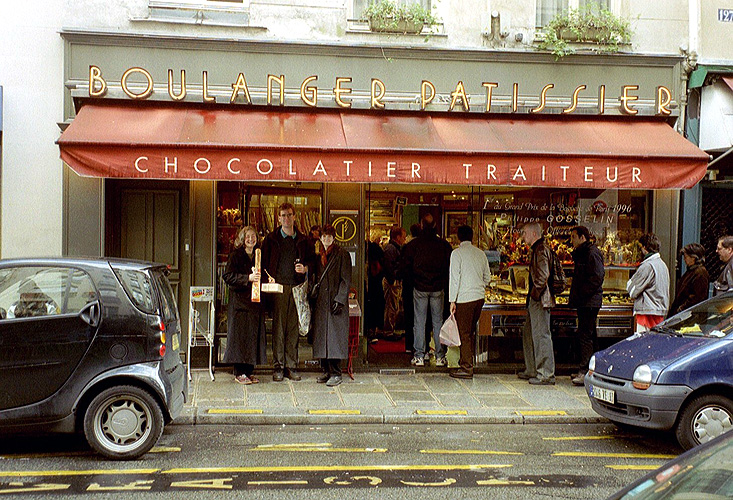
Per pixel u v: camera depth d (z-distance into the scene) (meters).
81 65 9.39
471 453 6.53
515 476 5.84
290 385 8.91
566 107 9.91
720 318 7.15
